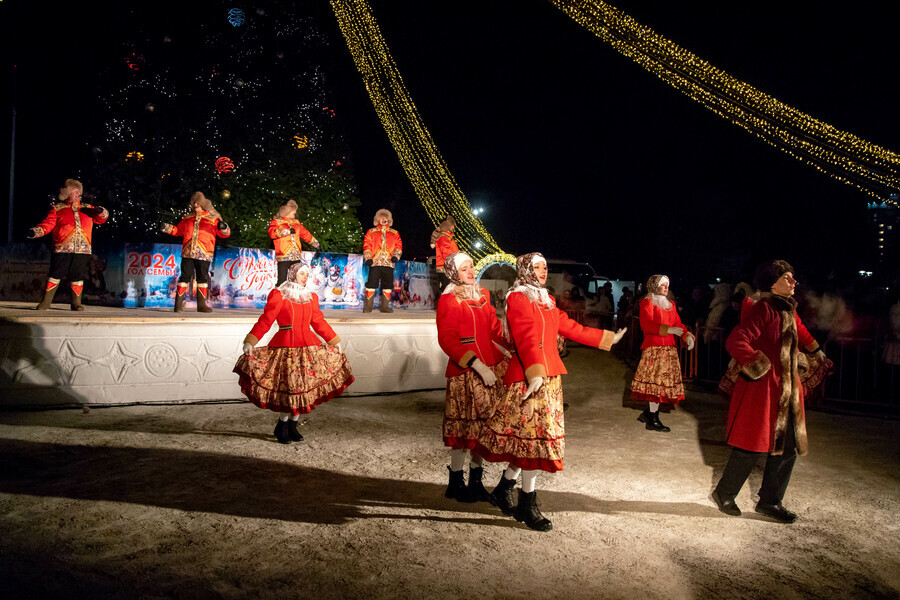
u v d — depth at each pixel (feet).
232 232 40.40
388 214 34.94
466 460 17.65
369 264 34.45
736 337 13.44
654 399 22.36
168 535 11.51
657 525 13.20
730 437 13.75
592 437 21.25
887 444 21.02
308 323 18.86
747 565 11.39
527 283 12.75
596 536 12.43
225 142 41.27
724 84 38.40
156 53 40.68
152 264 33.50
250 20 42.68
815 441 21.18
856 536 13.07
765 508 13.98
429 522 12.83
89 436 18.15
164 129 39.81
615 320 42.55
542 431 12.07
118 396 22.99
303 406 18.28
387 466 16.83
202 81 41.01
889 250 67.82
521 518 12.80
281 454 17.47
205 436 19.01
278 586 9.78
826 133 39.91
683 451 19.69
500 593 9.91
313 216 42.78
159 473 15.12
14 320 21.42
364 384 27.55
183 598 9.24
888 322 28.48
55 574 9.72
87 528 11.62
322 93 45.68
